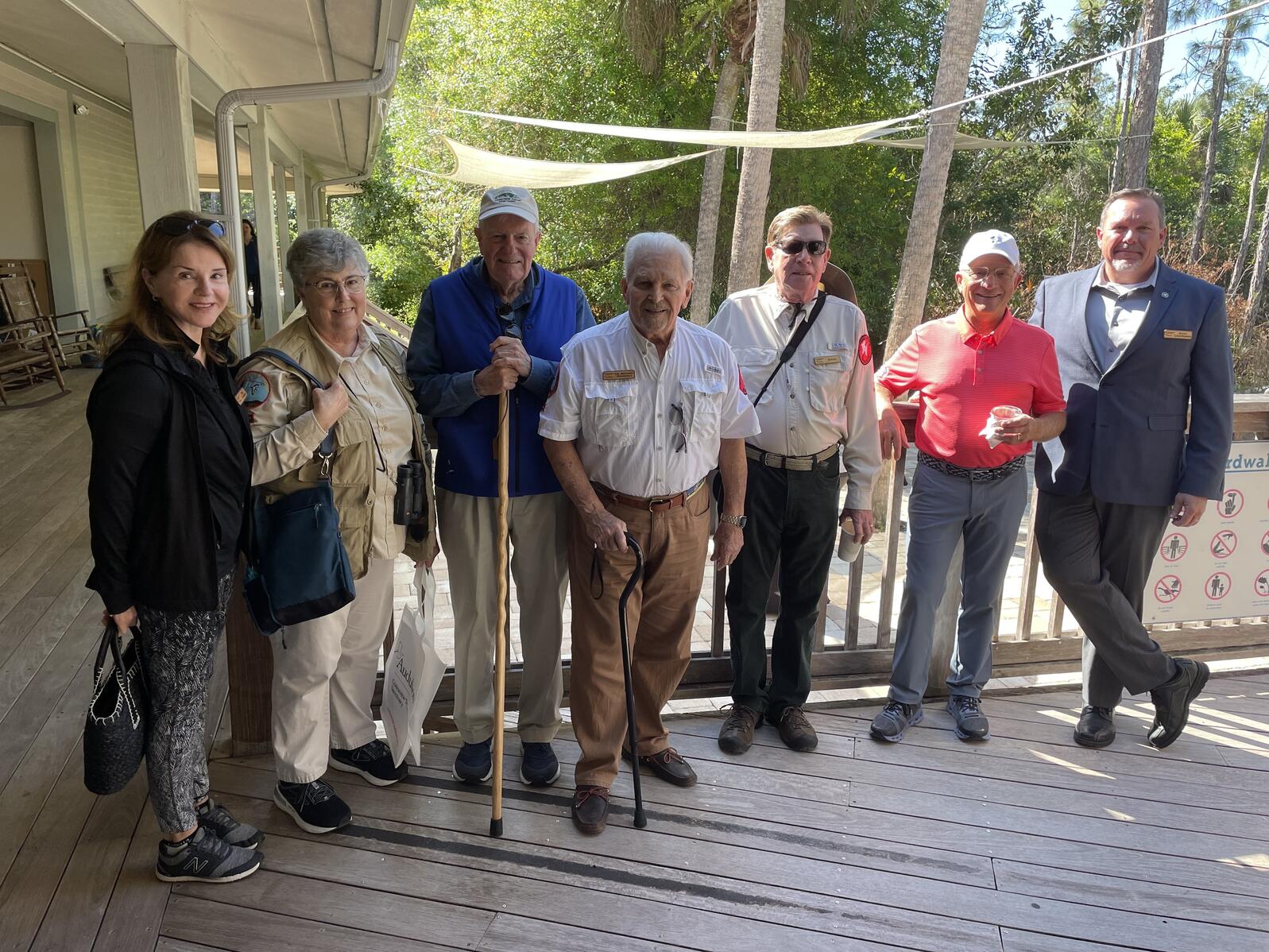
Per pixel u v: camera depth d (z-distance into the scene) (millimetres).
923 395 2895
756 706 2930
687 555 2469
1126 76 24281
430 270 21688
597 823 2426
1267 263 21516
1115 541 2852
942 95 8969
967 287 2717
